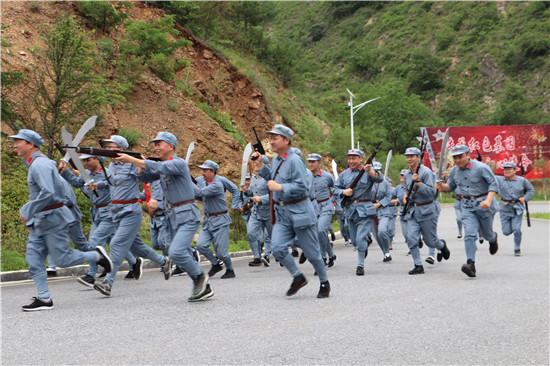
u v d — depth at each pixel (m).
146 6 26.62
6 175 14.39
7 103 15.58
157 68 23.34
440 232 19.80
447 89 94.50
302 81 51.19
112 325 5.29
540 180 51.81
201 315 5.74
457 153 8.54
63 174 8.22
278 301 6.59
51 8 21.23
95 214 8.59
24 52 18.36
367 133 53.34
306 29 114.25
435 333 5.02
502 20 100.56
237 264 11.91
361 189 9.39
